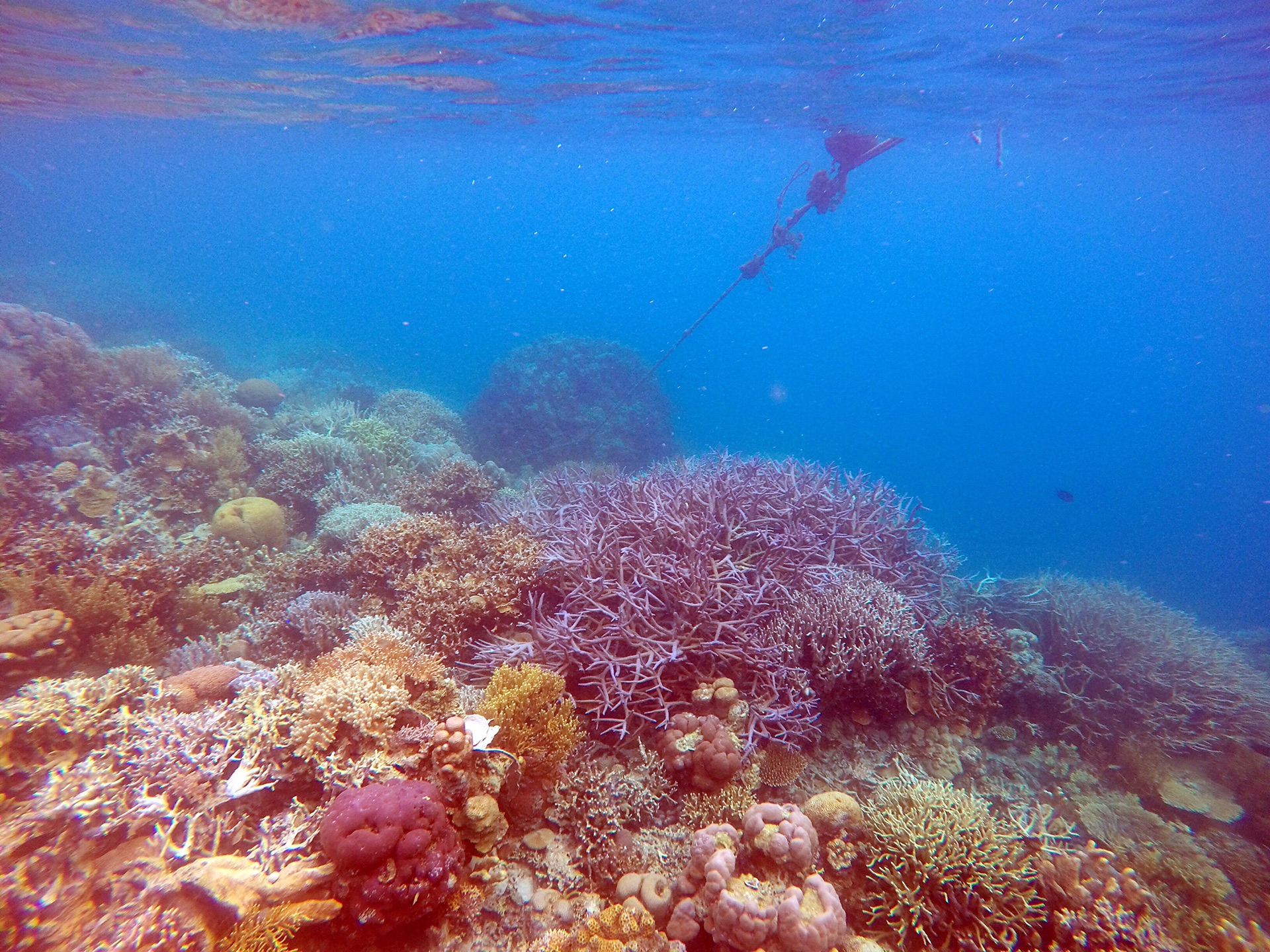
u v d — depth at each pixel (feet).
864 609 16.30
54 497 24.49
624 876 11.24
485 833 10.48
